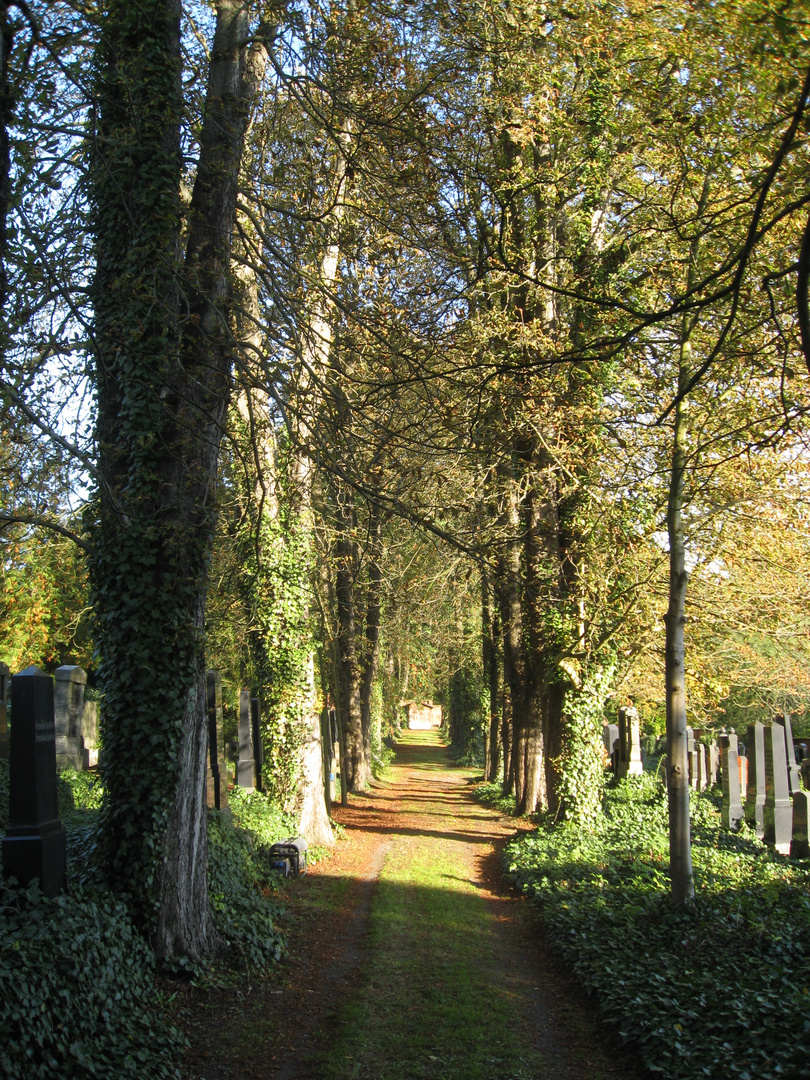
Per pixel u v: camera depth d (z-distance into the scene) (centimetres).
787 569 1524
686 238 816
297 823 1661
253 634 1706
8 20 663
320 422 881
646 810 1802
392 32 926
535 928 1086
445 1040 712
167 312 817
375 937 1042
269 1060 679
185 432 871
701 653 1647
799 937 788
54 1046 563
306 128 1123
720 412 1062
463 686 4391
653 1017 675
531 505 1617
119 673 866
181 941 837
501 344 1288
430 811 2522
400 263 977
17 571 1427
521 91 1080
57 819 741
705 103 816
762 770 1512
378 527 1875
